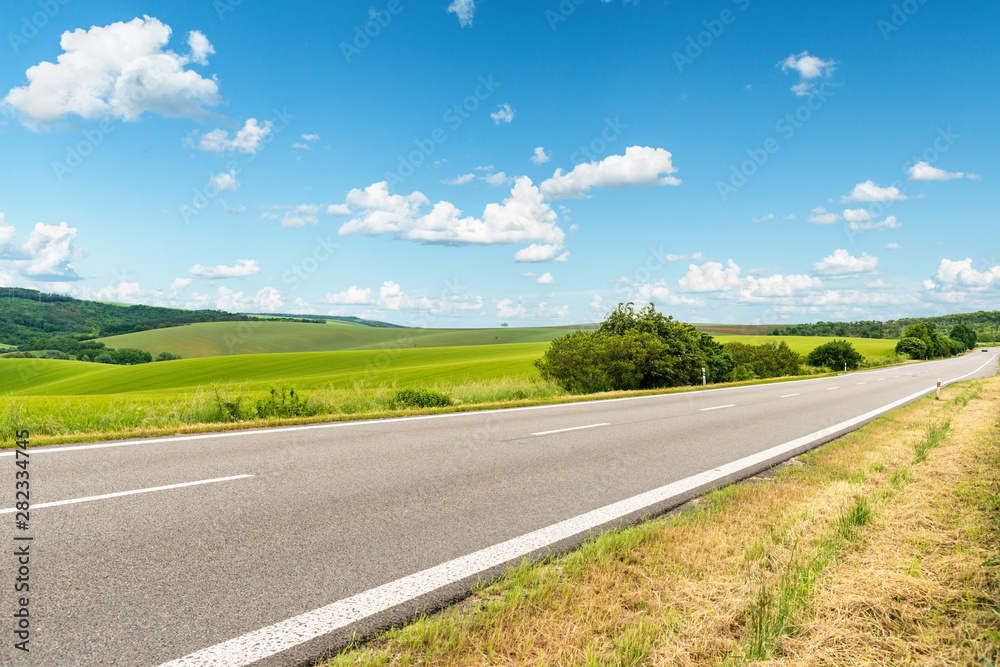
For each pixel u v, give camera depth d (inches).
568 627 117.8
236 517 185.8
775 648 110.0
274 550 158.2
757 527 184.7
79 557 148.0
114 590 129.9
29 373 2721.5
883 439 380.8
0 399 443.5
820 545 160.6
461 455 304.2
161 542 160.9
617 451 329.1
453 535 176.7
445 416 481.7
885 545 162.9
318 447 318.0
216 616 120.3
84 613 118.9
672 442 367.2
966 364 2807.6
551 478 256.8
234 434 360.2
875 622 118.9
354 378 1840.6
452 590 137.9
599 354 913.5
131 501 199.9
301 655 108.0
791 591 129.1
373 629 118.6
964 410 570.3
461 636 112.7
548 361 935.7
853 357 2564.0
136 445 313.6
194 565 145.6
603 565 150.3
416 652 109.7
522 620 120.3
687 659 106.0
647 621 119.3
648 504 219.0
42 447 304.3
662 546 164.9
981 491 217.5
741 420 493.0
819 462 299.1
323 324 4845.0
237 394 471.8
